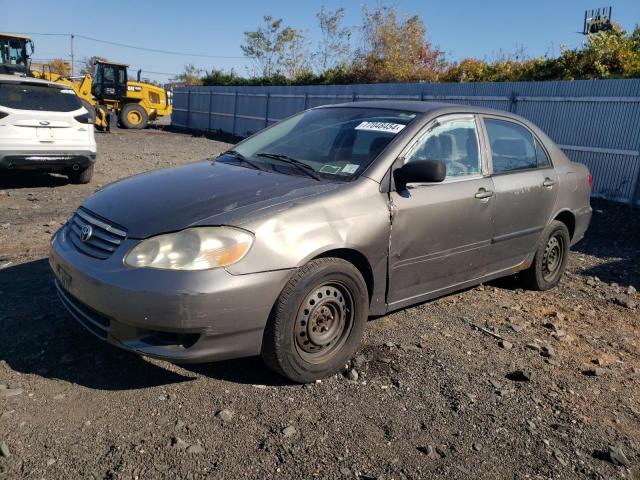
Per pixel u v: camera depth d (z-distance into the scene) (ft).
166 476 8.38
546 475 9.12
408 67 85.15
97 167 42.50
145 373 11.24
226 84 109.09
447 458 9.34
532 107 41.65
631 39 50.29
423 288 13.55
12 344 12.00
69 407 9.94
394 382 11.57
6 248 19.19
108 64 92.99
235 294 9.83
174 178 12.69
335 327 11.51
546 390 11.84
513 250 16.14
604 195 37.22
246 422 9.86
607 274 21.01
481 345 13.73
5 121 29.48
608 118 36.70
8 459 8.50
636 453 9.93
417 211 12.73
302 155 13.69
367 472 8.83
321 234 10.94
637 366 13.47
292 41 135.23
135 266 9.86
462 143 14.66
